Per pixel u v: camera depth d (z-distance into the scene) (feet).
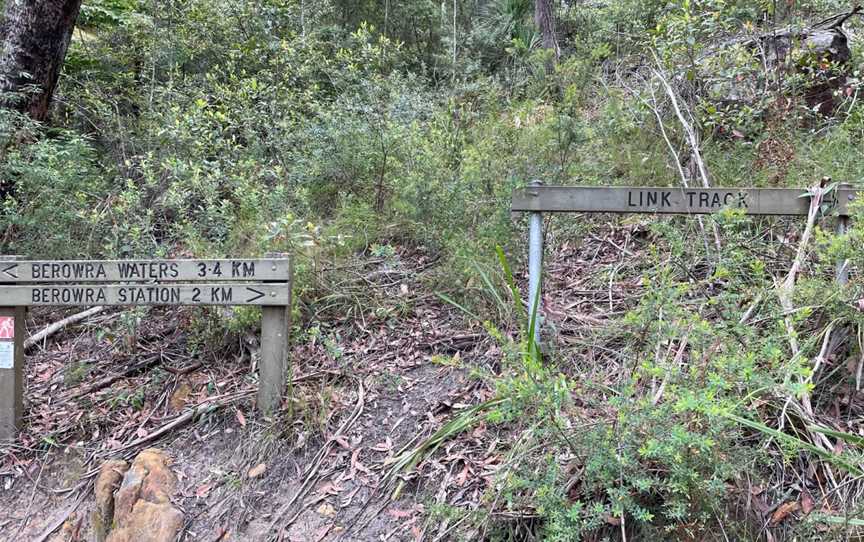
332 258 15.19
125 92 22.79
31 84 18.25
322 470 10.35
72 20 19.51
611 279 13.23
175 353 13.30
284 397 11.23
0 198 16.49
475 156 14.55
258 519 9.89
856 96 16.10
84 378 12.98
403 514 9.41
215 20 22.75
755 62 16.42
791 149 14.96
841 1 19.22
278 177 15.84
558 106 16.03
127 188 16.31
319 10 25.98
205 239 15.26
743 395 9.25
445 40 27.94
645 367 8.07
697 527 7.87
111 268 11.16
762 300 10.48
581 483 8.40
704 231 12.91
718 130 16.71
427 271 14.67
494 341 12.19
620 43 23.06
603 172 15.89
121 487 10.30
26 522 10.45
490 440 10.05
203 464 10.80
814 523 7.70
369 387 11.69
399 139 16.83
